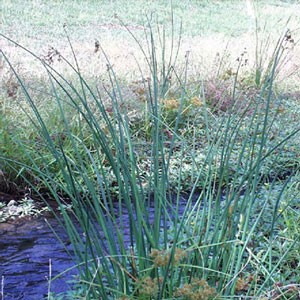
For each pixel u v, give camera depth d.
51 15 15.82
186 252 2.68
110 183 5.62
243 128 5.85
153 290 2.49
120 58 9.66
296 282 3.37
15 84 6.82
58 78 7.68
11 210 5.25
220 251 2.86
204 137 6.33
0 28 13.78
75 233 2.87
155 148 2.86
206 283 2.49
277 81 8.52
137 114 6.65
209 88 7.68
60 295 3.61
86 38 13.57
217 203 2.95
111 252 2.77
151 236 2.79
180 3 19.62
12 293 3.83
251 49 11.12
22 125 5.93
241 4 20.44
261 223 3.91
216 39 13.05
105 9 17.39
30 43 12.48
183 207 5.12
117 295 2.73
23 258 4.38
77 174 5.51
